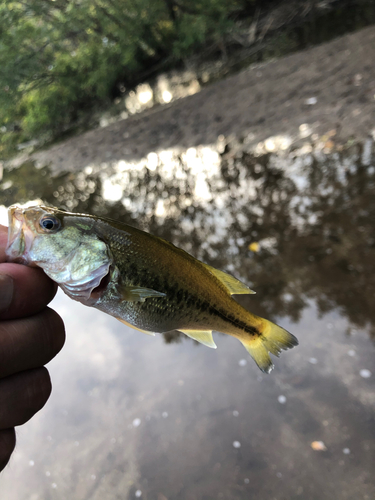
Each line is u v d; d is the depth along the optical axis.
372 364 0.41
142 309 0.19
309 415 0.38
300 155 0.82
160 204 0.91
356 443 0.35
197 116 1.32
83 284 0.18
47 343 0.15
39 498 0.40
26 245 0.18
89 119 2.12
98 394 0.48
